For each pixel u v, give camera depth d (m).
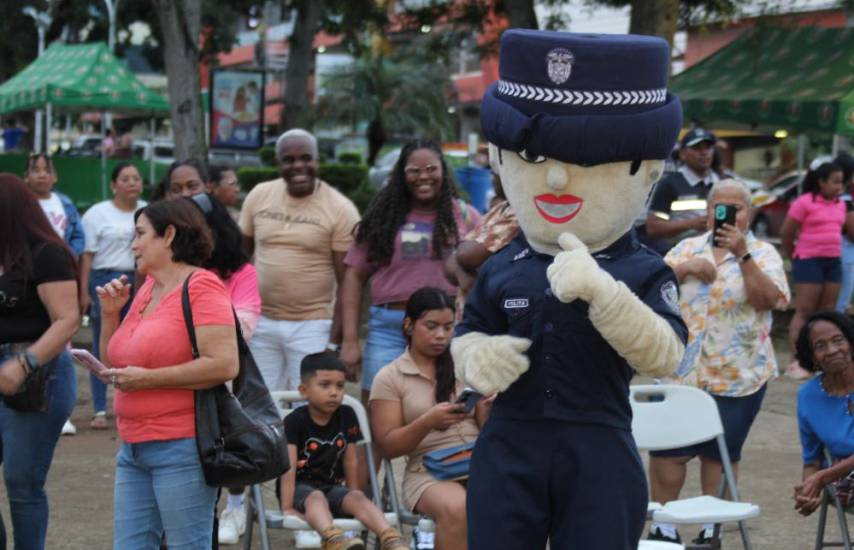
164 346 4.96
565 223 4.34
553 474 4.30
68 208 9.99
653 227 9.39
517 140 4.27
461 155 29.84
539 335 4.33
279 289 7.76
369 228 7.36
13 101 24.45
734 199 7.16
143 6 39.78
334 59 38.38
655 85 4.27
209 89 27.16
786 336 15.38
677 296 4.36
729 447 7.14
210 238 5.23
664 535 7.09
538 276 4.41
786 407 11.64
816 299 13.16
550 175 4.27
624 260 4.37
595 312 4.02
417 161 7.21
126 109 25.81
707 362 7.05
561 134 4.18
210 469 4.93
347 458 6.70
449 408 6.12
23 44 40.62
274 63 46.84
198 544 5.07
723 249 7.12
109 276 10.02
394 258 7.29
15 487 5.93
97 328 10.18
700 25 17.80
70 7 39.81
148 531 5.17
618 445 4.32
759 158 36.69
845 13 17.50
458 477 6.29
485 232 6.47
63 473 8.88
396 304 7.35
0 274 5.72
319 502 6.30
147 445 5.00
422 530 6.26
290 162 7.71
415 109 35.16
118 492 5.19
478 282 4.64
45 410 5.70
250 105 27.45
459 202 7.54
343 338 7.50
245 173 21.77
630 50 4.18
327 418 6.64
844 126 14.51
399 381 6.55
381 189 7.46
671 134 4.31
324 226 7.78
